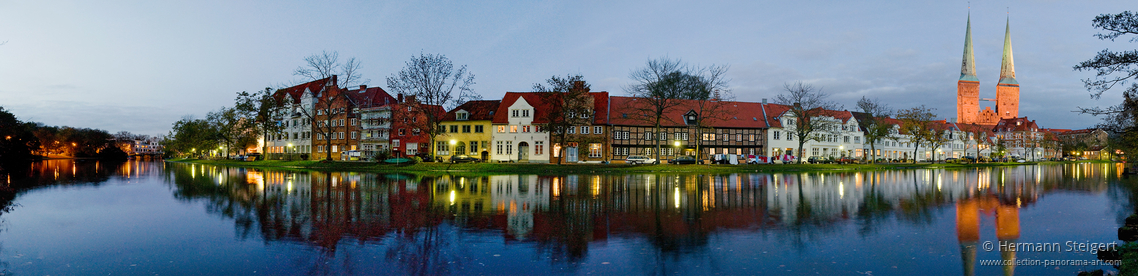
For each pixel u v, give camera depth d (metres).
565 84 48.59
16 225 14.08
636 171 42.50
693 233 12.82
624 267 9.66
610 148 63.03
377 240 11.90
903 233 13.02
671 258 10.31
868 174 42.06
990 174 43.94
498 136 63.91
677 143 62.19
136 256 10.47
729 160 59.56
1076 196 22.94
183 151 90.31
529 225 13.92
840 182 31.12
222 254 10.59
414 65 45.34
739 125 68.19
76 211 17.00
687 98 64.94
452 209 17.14
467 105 67.19
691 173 41.59
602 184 28.59
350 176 36.31
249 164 59.22
